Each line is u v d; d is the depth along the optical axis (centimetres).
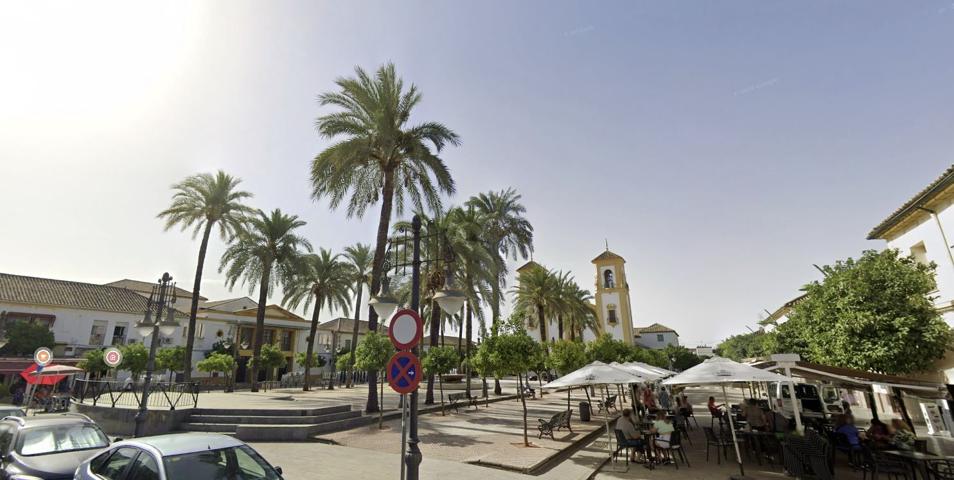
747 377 980
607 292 6178
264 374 4797
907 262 1548
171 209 2780
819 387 1900
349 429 1532
